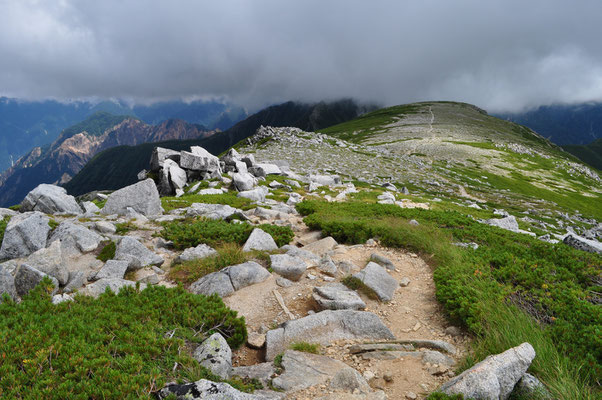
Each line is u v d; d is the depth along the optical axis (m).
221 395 4.52
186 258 11.70
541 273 10.55
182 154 38.94
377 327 7.94
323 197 33.62
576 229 49.94
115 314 6.84
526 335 6.88
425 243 13.73
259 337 7.46
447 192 63.84
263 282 10.10
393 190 53.31
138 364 5.16
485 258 12.20
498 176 93.31
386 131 165.88
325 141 107.69
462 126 172.75
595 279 11.20
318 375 6.00
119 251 11.21
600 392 5.57
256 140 111.69
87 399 4.41
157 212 20.00
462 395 5.14
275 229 14.58
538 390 5.45
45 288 8.27
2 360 4.99
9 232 10.95
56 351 5.29
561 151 182.25
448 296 8.95
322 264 11.43
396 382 6.09
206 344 6.14
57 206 18.88
